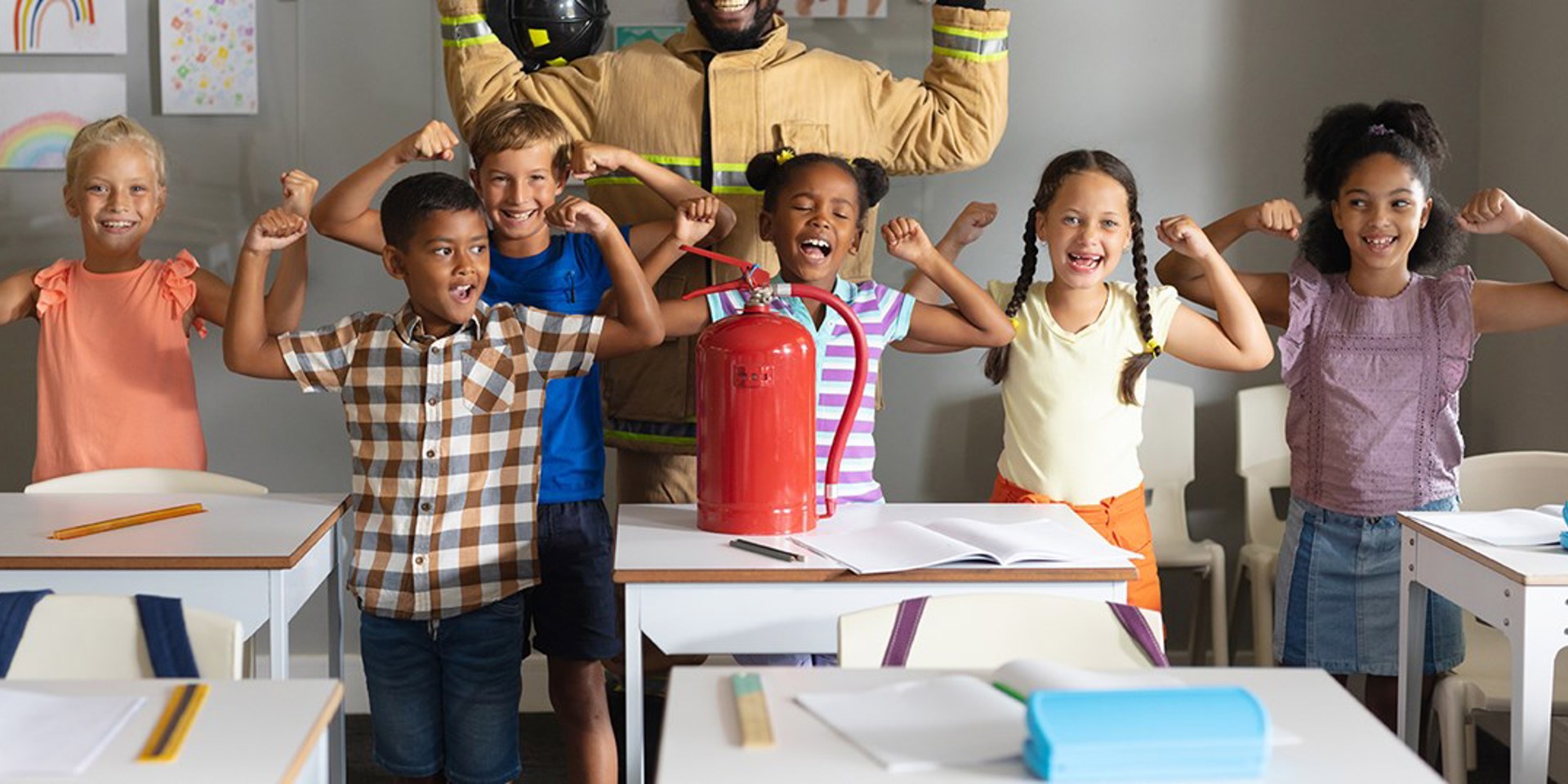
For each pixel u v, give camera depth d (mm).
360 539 2184
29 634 1608
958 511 2275
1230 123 3299
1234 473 3395
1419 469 2506
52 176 3215
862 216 2459
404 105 3232
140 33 3188
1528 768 1943
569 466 2473
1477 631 2695
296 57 3213
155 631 1589
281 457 3338
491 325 2184
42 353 2865
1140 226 2484
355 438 2188
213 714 1337
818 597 1921
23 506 2299
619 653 2746
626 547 2027
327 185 3236
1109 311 2465
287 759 1240
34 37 3166
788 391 2080
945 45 2746
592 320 2201
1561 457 2568
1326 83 3291
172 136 3219
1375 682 2588
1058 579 1925
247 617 1999
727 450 2092
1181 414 3316
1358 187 2475
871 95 2748
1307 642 2568
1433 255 2609
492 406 2174
